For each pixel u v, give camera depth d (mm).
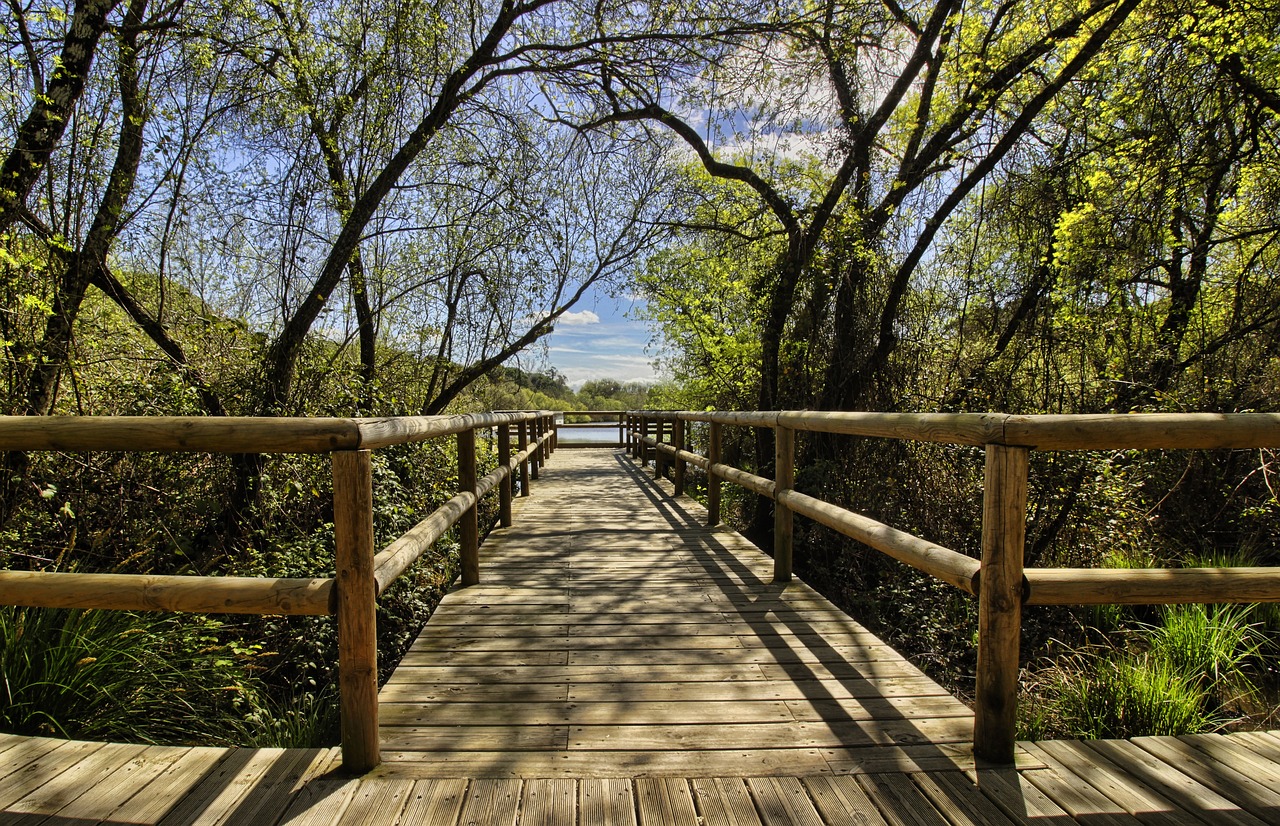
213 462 4359
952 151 7375
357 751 1859
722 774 1856
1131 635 4309
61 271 4008
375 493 4668
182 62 4676
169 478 4297
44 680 2480
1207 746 1979
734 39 6535
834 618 3254
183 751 1954
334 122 5434
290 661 3666
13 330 3873
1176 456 6000
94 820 1625
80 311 4527
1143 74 6047
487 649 2854
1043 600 1871
